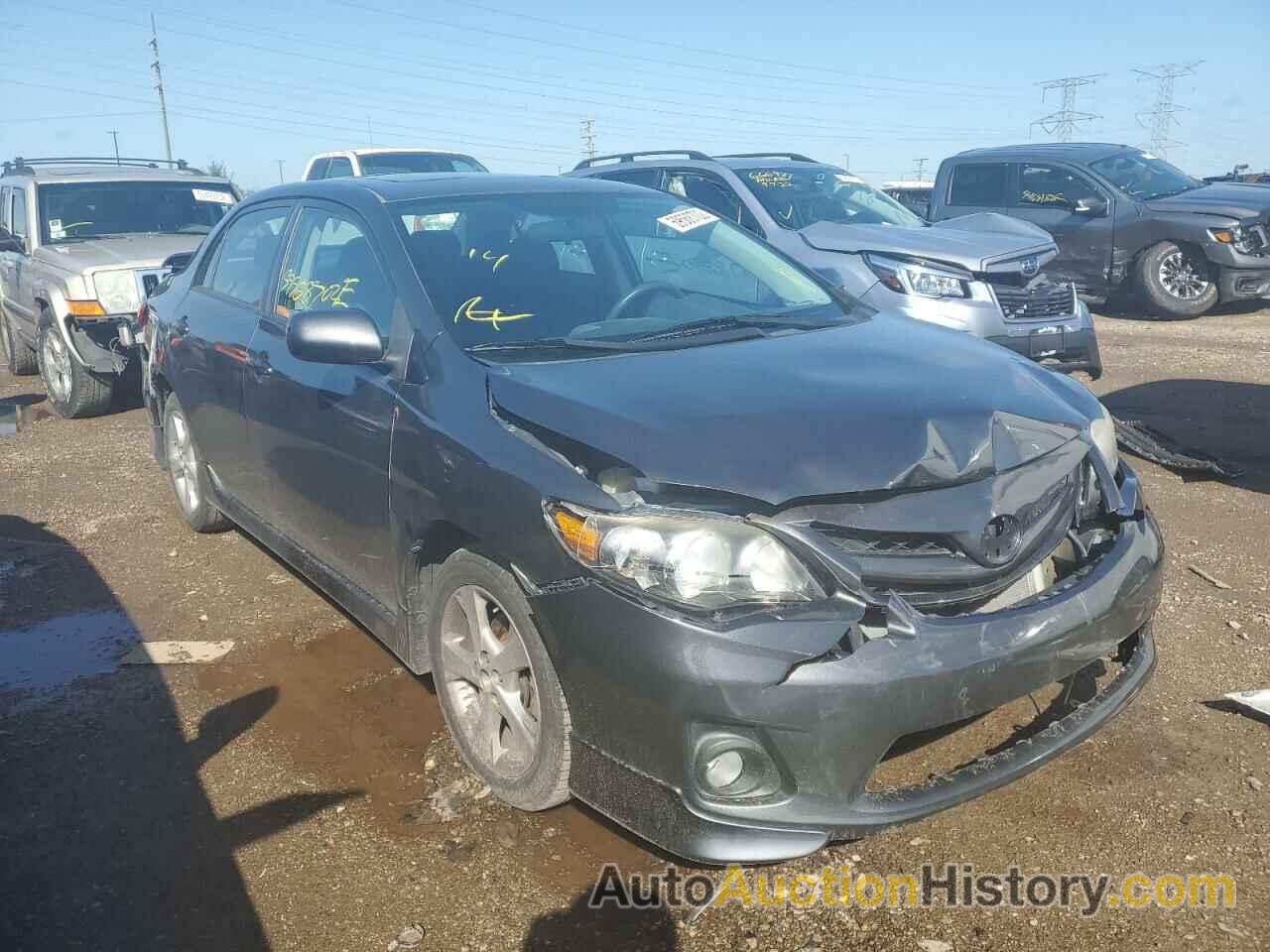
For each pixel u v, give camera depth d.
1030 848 2.81
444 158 13.86
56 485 6.55
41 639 4.36
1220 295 11.67
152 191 9.49
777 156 9.65
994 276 7.34
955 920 2.57
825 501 2.51
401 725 3.55
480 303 3.40
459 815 3.04
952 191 13.46
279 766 3.35
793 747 2.38
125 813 3.13
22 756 3.47
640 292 3.66
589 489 2.58
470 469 2.87
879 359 3.16
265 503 4.35
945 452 2.63
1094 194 12.22
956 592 2.59
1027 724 3.15
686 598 2.42
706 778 2.43
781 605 2.42
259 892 2.77
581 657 2.55
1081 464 3.02
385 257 3.61
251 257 4.60
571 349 3.24
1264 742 3.25
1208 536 4.99
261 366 4.08
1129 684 2.91
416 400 3.18
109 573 5.05
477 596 2.97
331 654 4.12
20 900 2.76
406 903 2.70
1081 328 7.48
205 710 3.73
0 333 10.70
